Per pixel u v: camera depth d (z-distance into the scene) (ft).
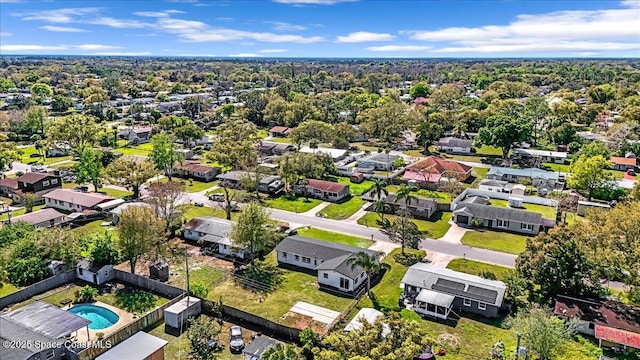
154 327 152.56
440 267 187.73
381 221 254.06
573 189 303.07
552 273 160.04
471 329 151.94
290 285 182.50
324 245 201.87
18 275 177.88
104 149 409.49
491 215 244.63
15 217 246.06
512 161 387.14
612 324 144.05
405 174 332.60
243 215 196.95
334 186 296.51
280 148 418.51
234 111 597.11
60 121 420.77
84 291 168.14
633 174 330.34
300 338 139.13
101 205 258.57
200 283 171.63
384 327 120.78
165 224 215.10
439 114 490.08
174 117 526.57
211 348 138.92
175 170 349.00
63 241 188.24
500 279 183.73
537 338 130.11
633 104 497.87
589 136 435.94
